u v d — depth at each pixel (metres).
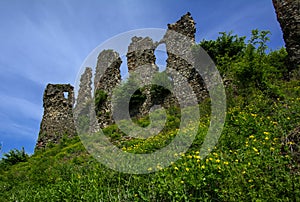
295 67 14.73
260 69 12.22
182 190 4.38
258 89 11.57
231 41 18.80
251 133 7.57
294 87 11.62
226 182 4.37
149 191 4.84
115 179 6.18
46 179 9.73
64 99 27.50
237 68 12.79
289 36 15.58
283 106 9.18
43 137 26.08
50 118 26.83
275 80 12.70
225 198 4.14
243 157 5.32
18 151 19.58
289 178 4.21
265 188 4.05
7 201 8.48
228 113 10.23
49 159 15.39
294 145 5.54
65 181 7.70
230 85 13.31
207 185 4.43
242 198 4.02
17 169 15.24
